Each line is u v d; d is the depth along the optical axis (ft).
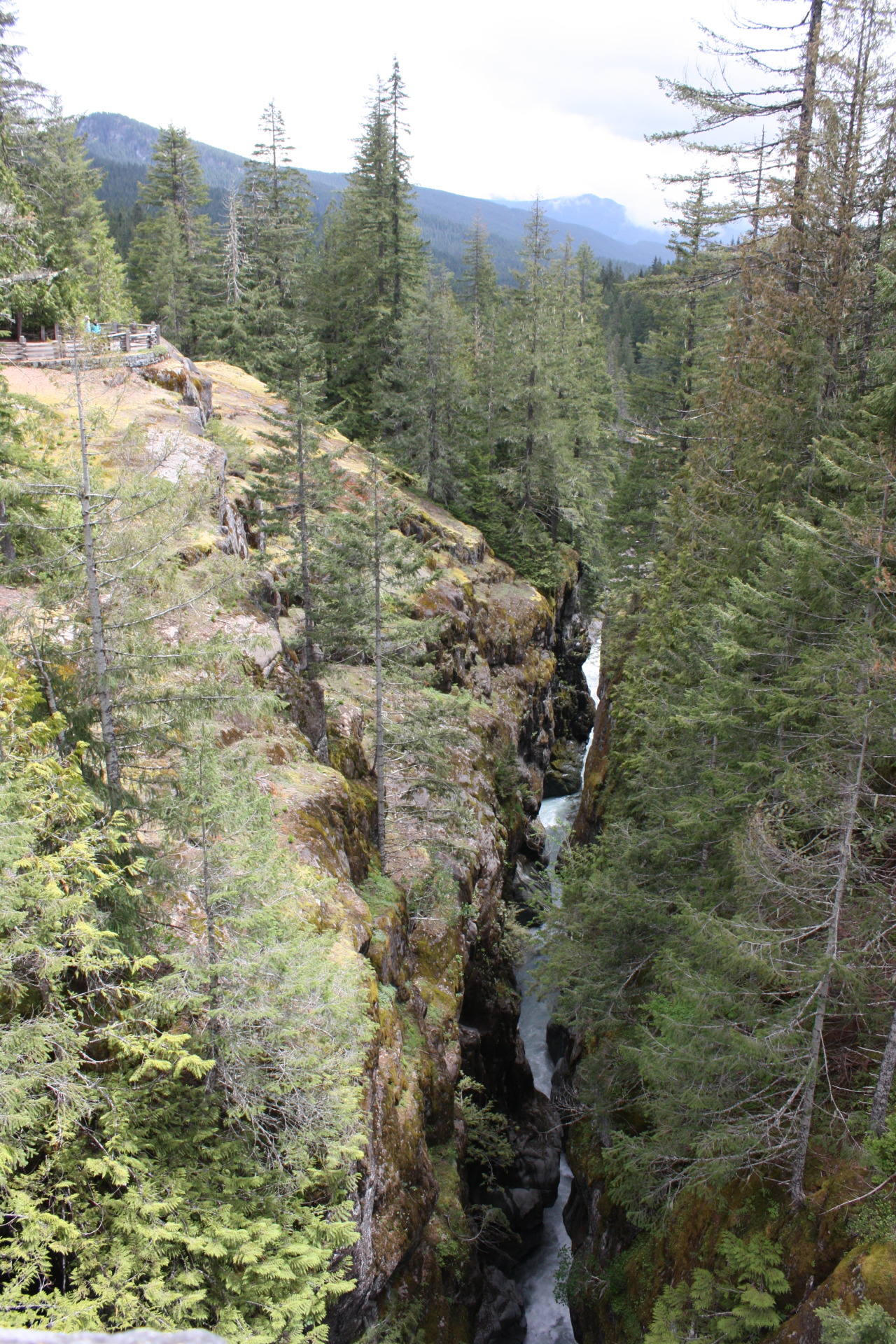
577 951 57.77
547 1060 81.61
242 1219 25.44
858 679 33.35
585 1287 53.47
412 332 130.62
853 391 58.08
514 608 127.44
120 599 33.22
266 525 65.72
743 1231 37.27
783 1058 33.63
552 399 140.05
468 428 140.05
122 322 113.29
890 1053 33.37
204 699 33.40
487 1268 56.54
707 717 46.55
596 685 168.76
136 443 35.88
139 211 314.76
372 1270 36.42
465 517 138.82
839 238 54.80
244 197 167.94
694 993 36.29
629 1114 55.57
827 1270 32.78
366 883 56.65
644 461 114.62
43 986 23.88
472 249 228.84
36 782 26.40
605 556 157.99
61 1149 22.63
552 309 177.47
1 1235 22.41
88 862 25.71
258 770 42.55
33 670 31.19
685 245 104.99
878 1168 33.12
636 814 74.28
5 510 34.09
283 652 62.08
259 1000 28.40
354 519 59.21
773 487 58.54
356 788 65.67
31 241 57.11
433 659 94.32
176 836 30.09
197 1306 22.95
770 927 36.78
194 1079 30.07
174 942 30.81
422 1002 56.80
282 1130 29.35
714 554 68.54
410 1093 46.32
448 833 71.41
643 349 112.27
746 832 37.37
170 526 33.76
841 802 34.17
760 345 59.11
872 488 39.14
